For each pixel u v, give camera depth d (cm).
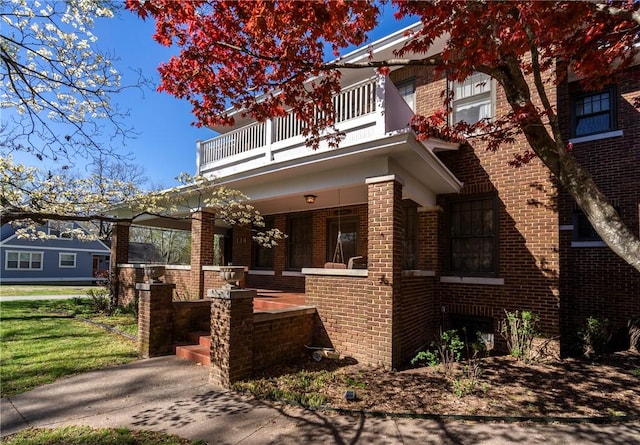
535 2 336
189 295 1008
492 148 604
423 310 806
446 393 513
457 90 914
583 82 528
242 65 525
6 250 3142
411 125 566
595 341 746
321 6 401
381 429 406
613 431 412
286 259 1216
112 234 1291
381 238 638
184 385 536
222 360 536
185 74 532
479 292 836
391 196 632
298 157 706
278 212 1242
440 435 395
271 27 428
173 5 448
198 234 992
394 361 610
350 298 670
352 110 759
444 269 894
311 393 497
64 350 711
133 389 518
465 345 797
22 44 498
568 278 920
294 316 668
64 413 439
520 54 392
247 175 811
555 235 756
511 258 805
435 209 895
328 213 1123
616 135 880
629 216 851
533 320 738
